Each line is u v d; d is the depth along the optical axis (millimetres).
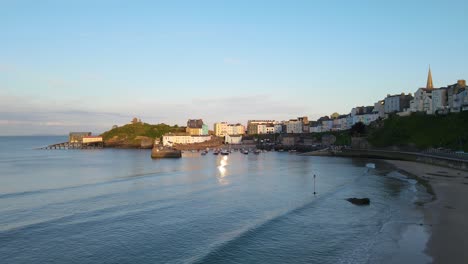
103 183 76812
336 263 27875
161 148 178625
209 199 55750
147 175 92812
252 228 38188
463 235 32375
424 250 28875
